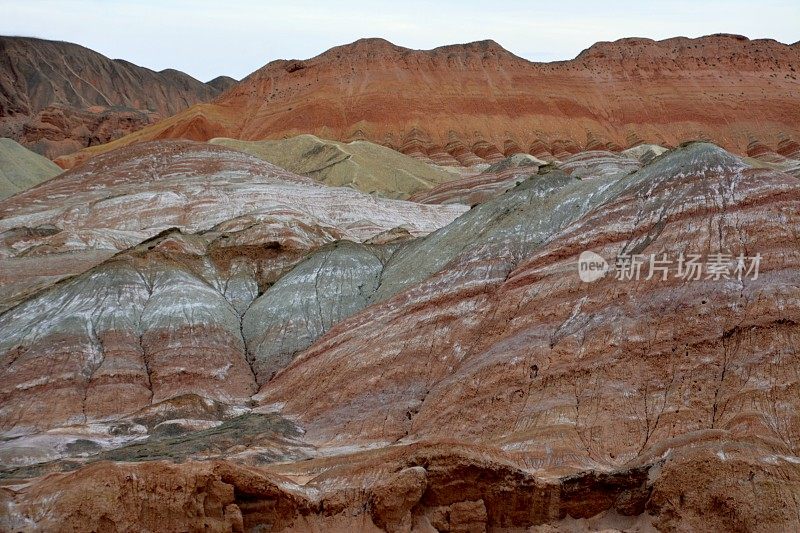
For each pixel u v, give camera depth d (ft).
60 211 351.25
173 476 104.06
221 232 284.20
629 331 161.99
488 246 202.69
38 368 198.80
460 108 633.61
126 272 233.55
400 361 183.83
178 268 243.19
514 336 173.27
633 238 181.57
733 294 161.17
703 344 155.63
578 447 144.87
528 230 204.95
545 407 155.22
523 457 141.18
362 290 229.04
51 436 171.73
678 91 652.89
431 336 186.09
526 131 621.31
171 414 186.19
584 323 168.76
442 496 112.98
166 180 385.91
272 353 215.31
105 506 98.63
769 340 151.12
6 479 132.26
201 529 103.65
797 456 128.57
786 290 157.28
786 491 112.78
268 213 297.94
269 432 170.50
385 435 168.35
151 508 101.96
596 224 188.44
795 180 179.11
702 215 177.99
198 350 210.59
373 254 245.04
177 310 220.84
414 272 219.00
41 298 226.79
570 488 117.50
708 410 146.30
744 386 146.51
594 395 154.51
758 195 176.76
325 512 111.86
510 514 115.03
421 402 173.58
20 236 317.63
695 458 115.75
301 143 515.09
